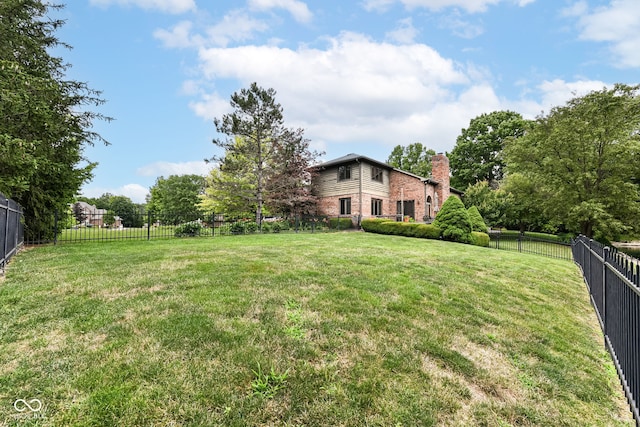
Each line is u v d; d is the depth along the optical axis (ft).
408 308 13.76
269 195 62.80
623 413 8.99
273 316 11.76
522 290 19.65
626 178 55.57
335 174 71.46
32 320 10.73
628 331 9.99
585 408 8.81
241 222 55.01
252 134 59.52
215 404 6.95
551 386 9.48
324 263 21.62
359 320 12.02
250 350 9.18
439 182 71.92
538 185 64.85
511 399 8.58
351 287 16.02
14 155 21.59
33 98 23.54
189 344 9.32
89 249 27.32
